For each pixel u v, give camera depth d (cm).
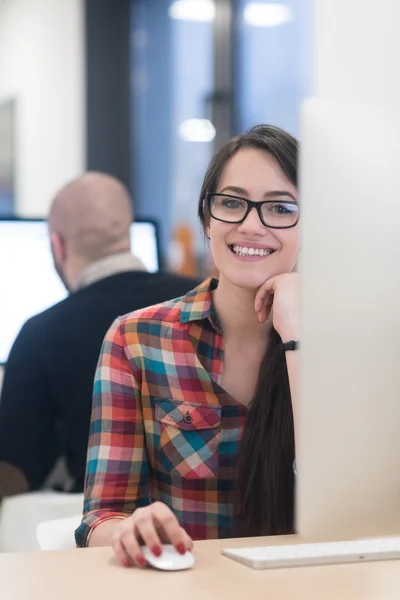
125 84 655
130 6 654
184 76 619
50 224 304
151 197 649
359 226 132
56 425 293
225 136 586
